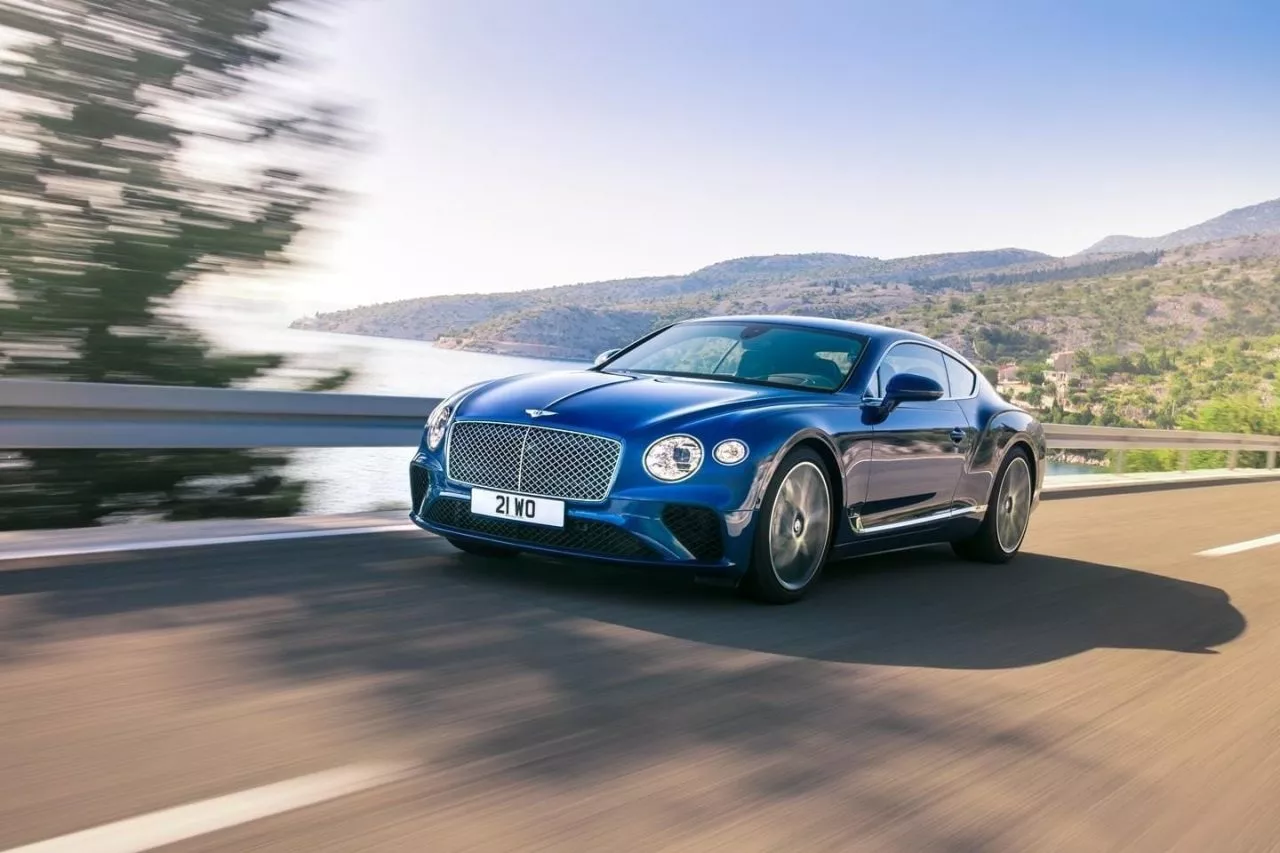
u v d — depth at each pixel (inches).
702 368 203.6
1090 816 99.2
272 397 232.2
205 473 254.7
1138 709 135.6
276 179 275.4
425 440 184.4
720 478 162.9
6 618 131.9
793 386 194.4
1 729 96.4
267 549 183.8
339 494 258.7
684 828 87.4
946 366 232.5
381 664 124.0
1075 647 165.8
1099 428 568.7
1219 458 1008.2
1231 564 271.7
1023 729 122.8
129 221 259.8
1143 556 275.6
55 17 249.1
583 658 134.1
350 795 87.7
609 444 163.5
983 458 228.8
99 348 255.8
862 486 189.6
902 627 168.4
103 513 248.7
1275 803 107.7
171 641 126.7
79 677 111.7
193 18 260.7
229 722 102.0
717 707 119.9
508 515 168.4
